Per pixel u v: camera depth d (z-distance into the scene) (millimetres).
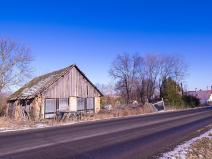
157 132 17938
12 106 41312
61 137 15555
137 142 13906
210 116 33562
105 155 10766
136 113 41875
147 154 11047
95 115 34656
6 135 16875
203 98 121438
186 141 14336
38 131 19047
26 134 17234
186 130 19141
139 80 73250
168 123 24328
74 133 17406
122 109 42750
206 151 11898
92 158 10219
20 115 36531
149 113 43375
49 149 11820
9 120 27438
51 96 35281
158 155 10867
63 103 36281
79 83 38125
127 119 29859
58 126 23031
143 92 72875
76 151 11445
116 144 13234
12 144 13102
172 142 13992
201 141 14297
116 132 17844
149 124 23375
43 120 30438
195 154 11109
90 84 39219
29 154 10758
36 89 36500
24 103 37594
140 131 18438
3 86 39688
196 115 35625
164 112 45969
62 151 11406
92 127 21203
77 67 37750
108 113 37875
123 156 10641
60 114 32500
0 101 43375
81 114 33625
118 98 68688
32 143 13383
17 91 43125
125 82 72375
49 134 17047
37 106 34031
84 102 38406
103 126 21906
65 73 36562
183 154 11031
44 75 42125
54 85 35688
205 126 21859
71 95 37062
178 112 44625
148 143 13625
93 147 12391
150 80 73250
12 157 10211
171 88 65688
